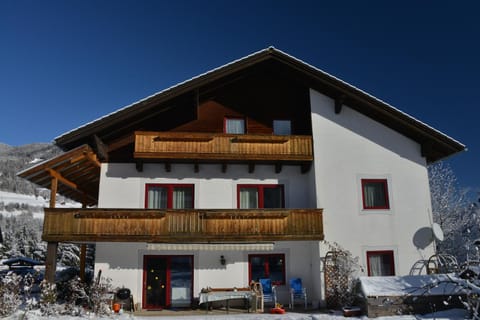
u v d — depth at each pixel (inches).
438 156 844.0
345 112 793.6
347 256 711.7
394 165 781.9
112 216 675.4
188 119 791.7
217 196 771.4
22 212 4884.4
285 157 753.0
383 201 770.8
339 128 783.1
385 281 642.8
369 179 770.2
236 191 776.9
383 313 601.6
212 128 792.9
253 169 781.3
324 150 768.3
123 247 727.7
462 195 1304.1
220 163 776.3
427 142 784.9
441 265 740.7
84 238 662.5
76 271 926.4
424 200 775.1
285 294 741.3
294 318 601.9
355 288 667.4
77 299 695.1
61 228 662.5
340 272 701.9
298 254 760.3
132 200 749.9
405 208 766.5
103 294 642.2
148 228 679.1
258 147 753.0
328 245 728.3
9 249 2260.1
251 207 780.0
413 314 600.7
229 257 746.2
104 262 719.1
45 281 629.6
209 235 688.4
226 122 803.4
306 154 760.3
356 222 746.8
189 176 773.3
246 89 823.7
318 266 721.6
